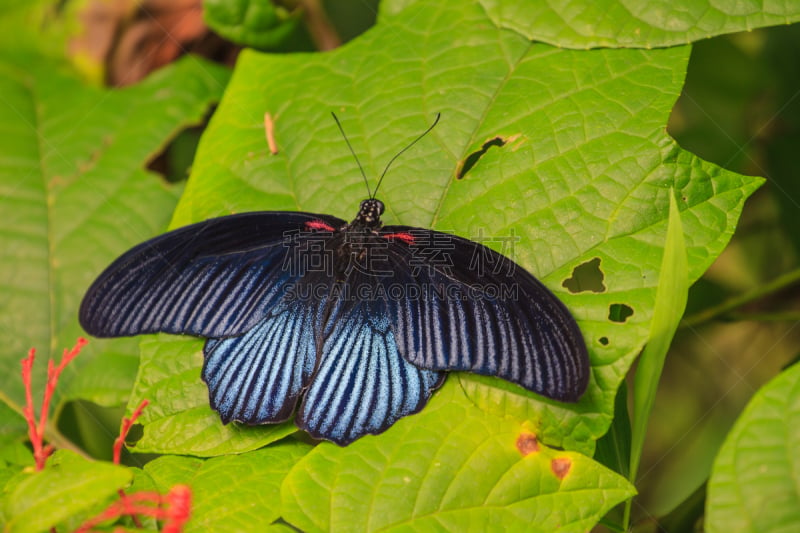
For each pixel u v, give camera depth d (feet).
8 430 2.18
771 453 1.94
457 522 1.97
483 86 2.16
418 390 2.02
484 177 2.11
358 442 2.01
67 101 2.39
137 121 2.36
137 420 2.07
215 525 1.98
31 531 1.88
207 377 2.06
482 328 1.99
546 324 1.96
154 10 2.42
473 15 2.19
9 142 2.34
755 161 2.38
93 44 2.42
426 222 2.11
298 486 1.99
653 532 2.09
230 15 2.28
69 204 2.31
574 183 2.09
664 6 2.14
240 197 2.17
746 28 2.11
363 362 2.04
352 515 1.97
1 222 2.29
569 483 1.98
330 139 2.17
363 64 2.21
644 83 2.12
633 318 2.02
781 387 1.95
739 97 2.38
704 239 2.04
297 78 2.22
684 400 2.34
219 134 2.21
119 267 2.05
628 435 2.08
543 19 2.17
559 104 2.13
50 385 1.95
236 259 2.08
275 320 2.07
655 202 2.06
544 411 2.00
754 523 1.92
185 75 2.39
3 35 2.44
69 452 1.94
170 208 2.31
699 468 2.31
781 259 2.37
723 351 2.35
